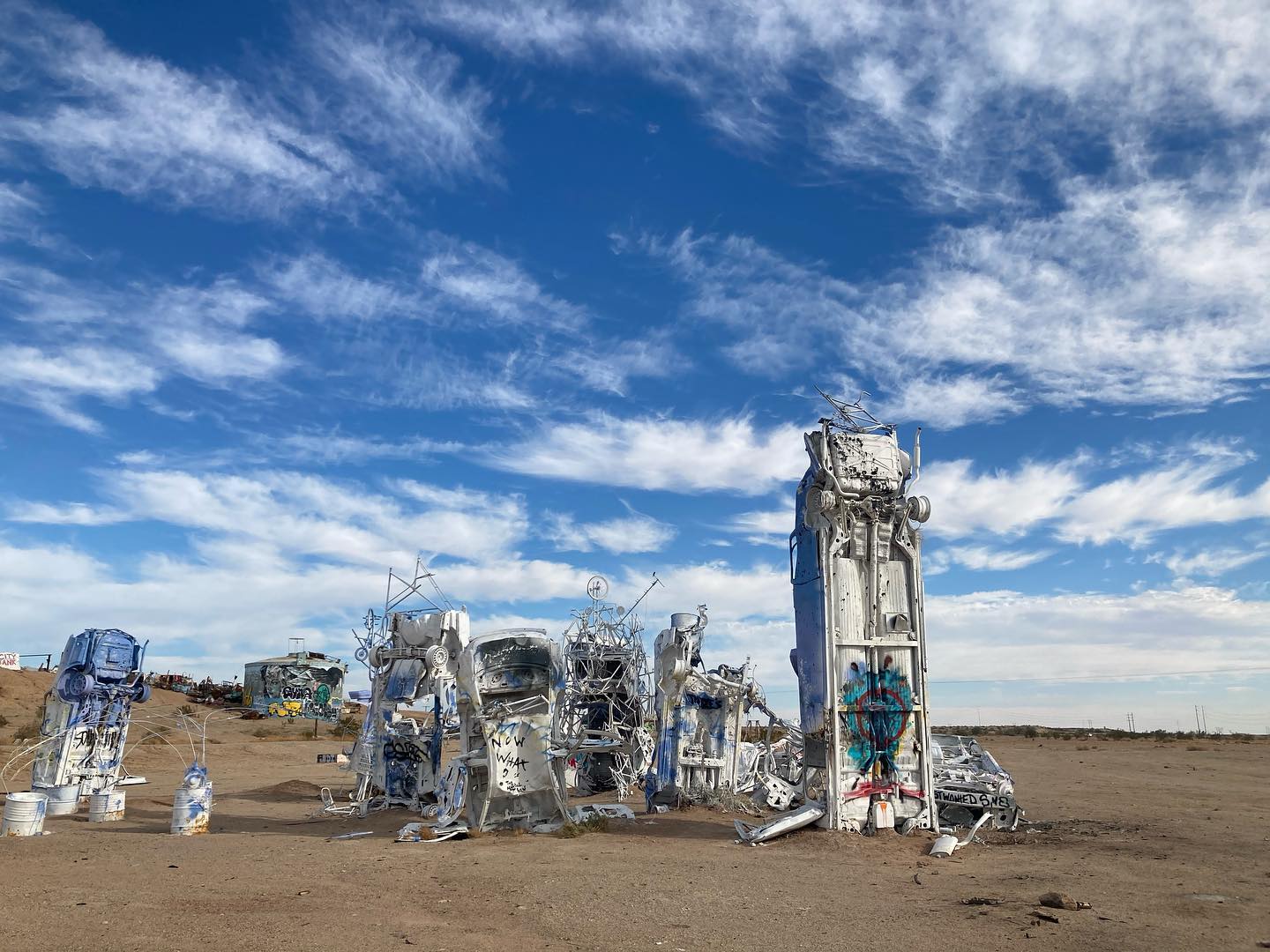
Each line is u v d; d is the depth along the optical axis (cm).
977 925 1128
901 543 2167
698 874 1538
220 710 8500
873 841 1892
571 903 1282
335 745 6228
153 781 3756
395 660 2953
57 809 2592
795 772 3041
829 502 2097
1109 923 1125
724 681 2677
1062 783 3384
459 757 2223
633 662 3481
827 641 2059
